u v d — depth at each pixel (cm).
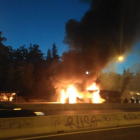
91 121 1276
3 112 1038
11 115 1042
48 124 1105
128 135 1038
